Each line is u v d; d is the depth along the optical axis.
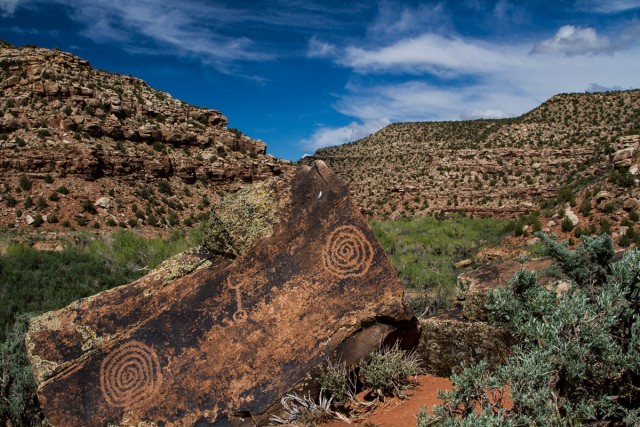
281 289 5.58
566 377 3.54
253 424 5.01
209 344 5.38
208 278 5.71
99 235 35.41
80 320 5.47
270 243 5.74
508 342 5.11
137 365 5.31
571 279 4.95
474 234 32.12
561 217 28.89
